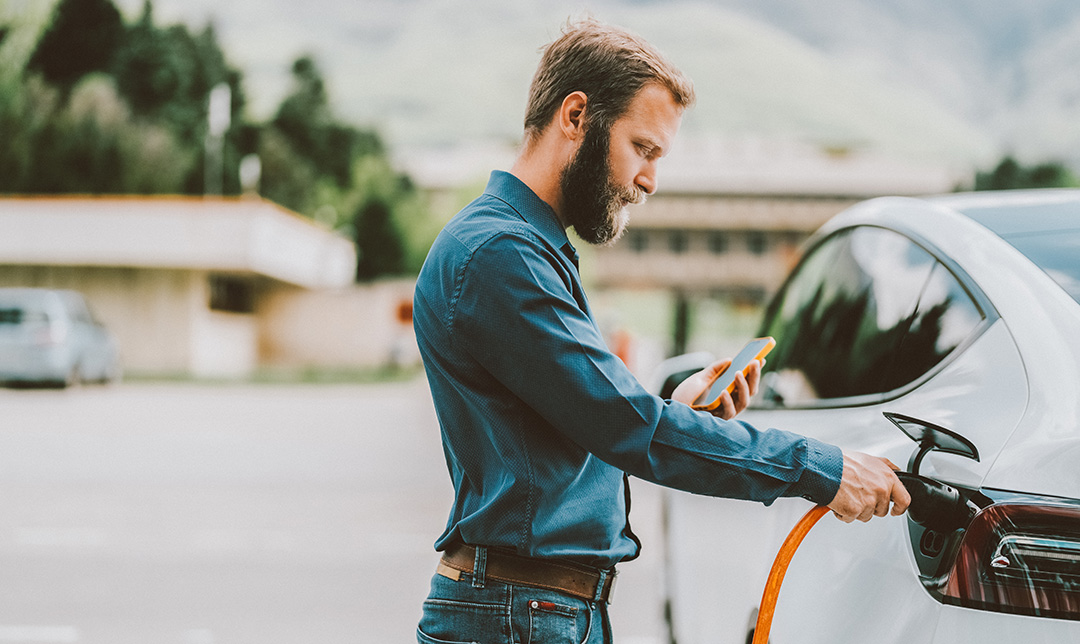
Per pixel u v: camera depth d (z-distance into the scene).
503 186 1.67
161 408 18.45
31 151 56.94
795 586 2.08
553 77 1.66
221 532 7.57
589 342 1.51
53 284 34.94
